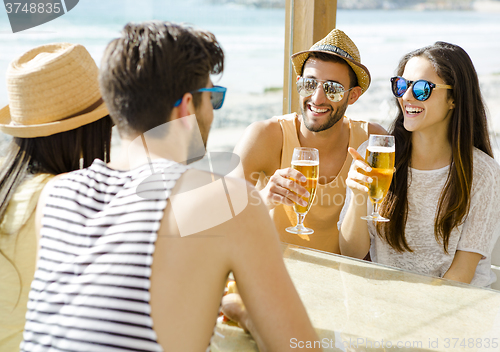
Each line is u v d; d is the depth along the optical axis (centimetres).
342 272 143
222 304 113
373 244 200
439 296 126
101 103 133
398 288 131
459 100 172
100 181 88
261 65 686
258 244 82
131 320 75
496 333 104
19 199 119
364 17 1306
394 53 1335
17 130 123
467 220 176
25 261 118
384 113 217
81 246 82
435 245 182
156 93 82
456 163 174
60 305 80
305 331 83
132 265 77
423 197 184
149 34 83
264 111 693
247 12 395
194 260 78
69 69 127
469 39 1377
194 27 89
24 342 84
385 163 152
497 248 196
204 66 86
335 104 206
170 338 76
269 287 82
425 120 176
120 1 498
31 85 123
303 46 276
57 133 127
